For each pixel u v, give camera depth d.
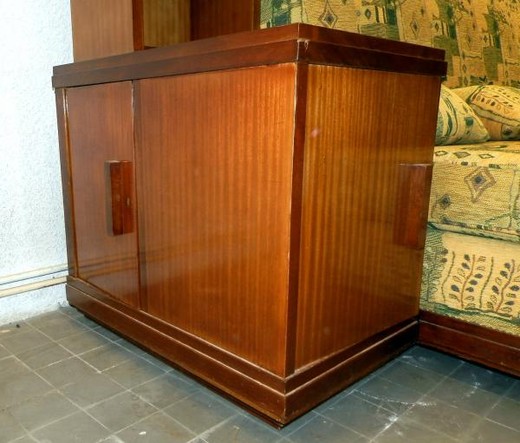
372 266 0.94
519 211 0.92
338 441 0.84
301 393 0.83
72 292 1.34
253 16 1.22
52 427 0.87
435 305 1.09
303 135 0.74
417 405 0.96
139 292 1.10
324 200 0.80
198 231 0.92
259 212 0.80
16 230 1.32
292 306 0.79
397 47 0.87
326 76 0.75
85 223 1.25
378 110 0.86
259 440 0.84
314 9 1.02
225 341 0.91
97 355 1.14
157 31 1.31
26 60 1.27
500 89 1.46
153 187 1.00
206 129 0.86
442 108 1.15
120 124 1.06
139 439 0.84
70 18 1.33
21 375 1.04
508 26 1.98
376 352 1.00
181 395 0.98
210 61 0.82
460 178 1.00
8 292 1.30
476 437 0.86
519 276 0.95
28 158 1.31
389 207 0.95
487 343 1.02
